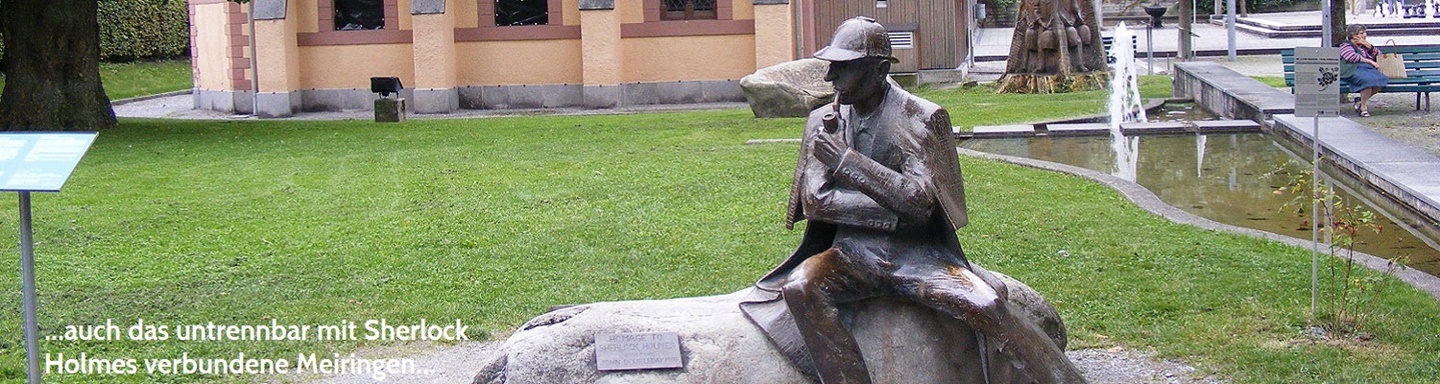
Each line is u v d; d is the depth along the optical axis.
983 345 6.02
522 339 6.43
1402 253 11.82
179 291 10.69
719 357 6.14
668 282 10.76
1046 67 30.95
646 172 16.92
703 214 13.73
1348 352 8.39
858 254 6.06
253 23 33.38
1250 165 17.34
